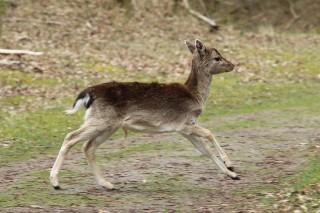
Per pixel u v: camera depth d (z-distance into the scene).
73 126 17.56
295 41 32.75
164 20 33.34
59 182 11.84
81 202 10.44
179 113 11.40
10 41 26.47
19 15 29.77
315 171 11.63
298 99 21.94
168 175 12.45
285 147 14.79
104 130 11.09
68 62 24.62
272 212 9.81
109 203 10.41
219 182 11.90
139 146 15.34
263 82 24.23
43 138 16.25
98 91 11.08
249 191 11.18
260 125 17.69
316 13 39.28
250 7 38.94
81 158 14.13
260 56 28.55
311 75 25.75
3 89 20.70
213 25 33.66
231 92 22.66
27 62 23.81
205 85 11.78
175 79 24.02
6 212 9.83
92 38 28.88
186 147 15.13
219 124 18.06
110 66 24.86
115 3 33.41
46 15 30.42
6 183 11.80
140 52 27.78
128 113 11.16
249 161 13.59
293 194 10.55
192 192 11.20
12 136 16.12
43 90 21.05
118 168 13.06
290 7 39.38
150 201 10.56
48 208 10.06
